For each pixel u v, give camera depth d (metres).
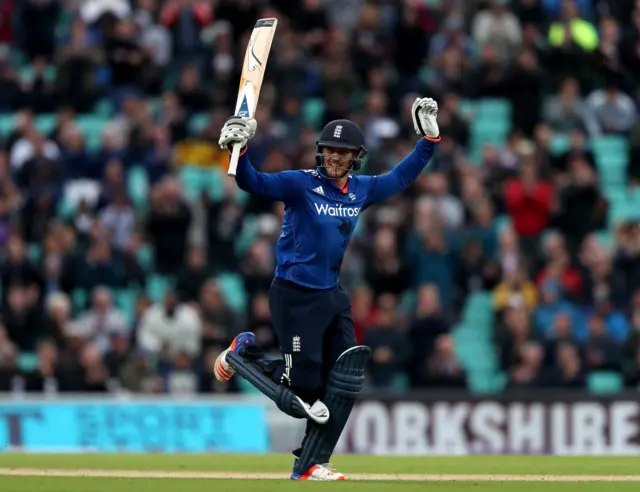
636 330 56.34
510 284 58.28
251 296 57.56
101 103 70.31
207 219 61.25
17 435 48.25
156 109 69.69
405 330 55.59
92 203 61.97
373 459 37.34
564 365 54.84
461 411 49.16
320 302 26.56
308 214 26.53
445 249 59.53
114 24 70.50
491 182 63.78
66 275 58.84
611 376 56.69
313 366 26.58
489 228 60.62
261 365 27.36
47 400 48.75
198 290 57.44
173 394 53.50
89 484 24.45
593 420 49.28
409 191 61.59
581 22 69.25
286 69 67.44
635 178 68.56
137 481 25.41
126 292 59.44
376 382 54.50
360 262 59.06
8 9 75.38
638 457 38.34
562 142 67.69
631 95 71.56
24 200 62.56
